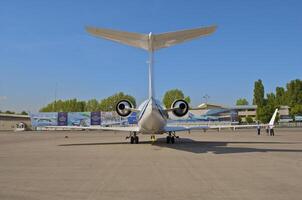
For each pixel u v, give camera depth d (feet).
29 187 28.50
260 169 37.42
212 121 311.68
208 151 60.13
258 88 362.74
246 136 127.54
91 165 42.34
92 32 52.13
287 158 47.93
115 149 66.64
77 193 25.98
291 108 371.97
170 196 24.54
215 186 28.04
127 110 78.89
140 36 52.70
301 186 27.86
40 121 290.76
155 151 61.11
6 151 65.98
